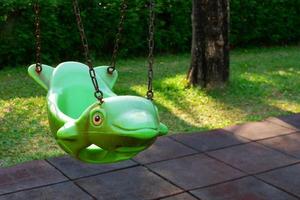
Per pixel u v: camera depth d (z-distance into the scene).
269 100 7.70
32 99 7.43
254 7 12.48
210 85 7.95
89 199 4.34
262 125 6.50
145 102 2.90
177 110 7.09
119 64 10.33
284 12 12.96
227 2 7.81
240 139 5.94
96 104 2.88
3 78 8.80
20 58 9.73
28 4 9.48
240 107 7.29
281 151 5.57
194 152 5.48
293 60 11.09
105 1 10.48
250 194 4.48
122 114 2.79
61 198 4.35
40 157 5.29
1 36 9.48
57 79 4.09
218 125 6.50
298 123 6.60
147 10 11.00
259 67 10.17
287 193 4.52
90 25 10.39
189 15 11.63
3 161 5.17
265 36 13.09
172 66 10.15
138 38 11.08
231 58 11.23
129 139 2.74
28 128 6.21
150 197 4.40
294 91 8.27
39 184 4.62
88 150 3.14
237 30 12.54
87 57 3.15
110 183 4.67
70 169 4.96
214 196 4.43
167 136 5.98
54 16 9.71
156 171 4.95
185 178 4.80
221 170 5.00
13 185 4.59
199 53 7.91
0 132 6.03
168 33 11.54
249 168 5.06
